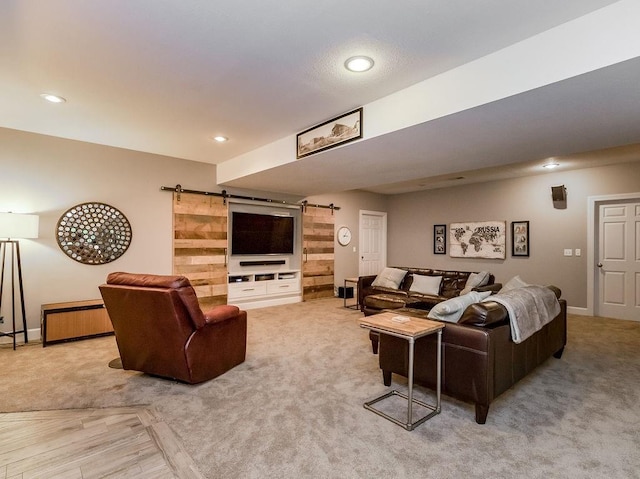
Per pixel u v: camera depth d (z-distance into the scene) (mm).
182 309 2615
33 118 3422
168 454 1864
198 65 2367
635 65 1740
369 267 7875
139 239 4668
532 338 2742
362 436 2041
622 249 5219
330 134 3326
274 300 6156
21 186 3844
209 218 5312
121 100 2953
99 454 1866
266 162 4270
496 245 6387
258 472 1720
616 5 1731
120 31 1983
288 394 2590
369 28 1938
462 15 1816
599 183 5289
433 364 2385
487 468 1755
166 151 4633
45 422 2195
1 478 1676
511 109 2311
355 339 4027
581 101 2178
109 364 3193
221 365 2949
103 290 2787
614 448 1929
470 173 5793
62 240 4094
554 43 1930
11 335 3615
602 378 2922
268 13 1815
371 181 5031
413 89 2629
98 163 4340
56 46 2139
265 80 2572
